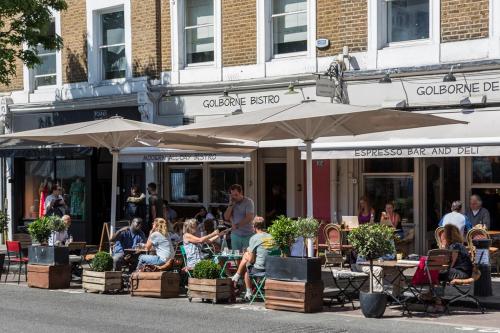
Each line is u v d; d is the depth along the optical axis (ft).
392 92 57.06
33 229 50.78
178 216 71.20
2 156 73.26
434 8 55.47
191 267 46.06
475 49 53.67
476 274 41.37
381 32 58.23
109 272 47.42
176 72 68.69
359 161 61.82
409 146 51.88
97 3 73.51
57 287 49.75
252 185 66.90
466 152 50.01
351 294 44.14
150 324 36.40
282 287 40.50
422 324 36.68
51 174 78.07
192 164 70.59
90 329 35.06
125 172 73.31
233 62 65.46
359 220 59.67
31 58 65.10
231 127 43.91
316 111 41.11
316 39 60.85
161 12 69.97
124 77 72.90
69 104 75.05
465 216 53.78
